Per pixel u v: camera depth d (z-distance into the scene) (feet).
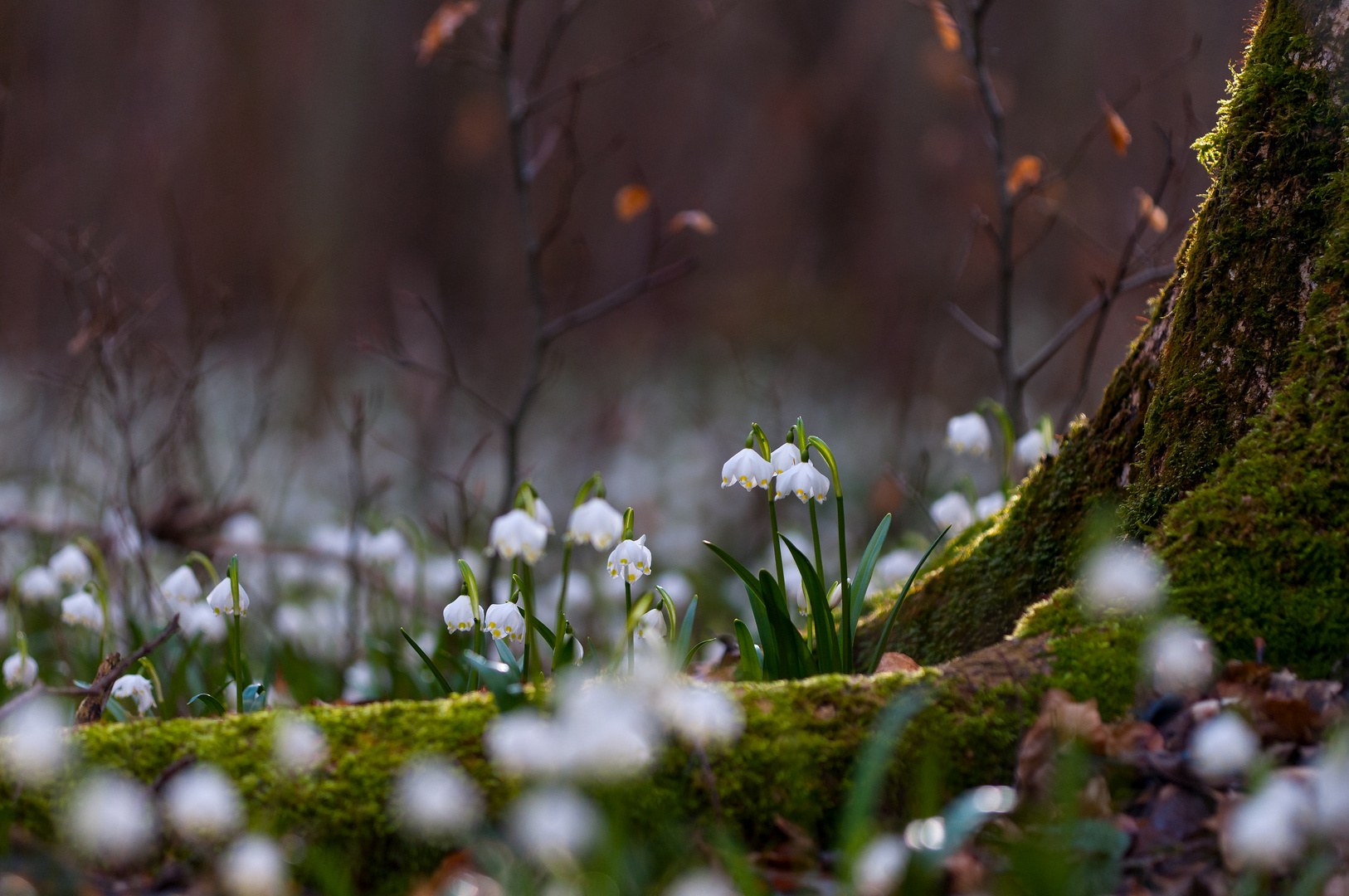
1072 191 44.80
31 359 38.68
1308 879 6.14
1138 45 48.39
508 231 60.34
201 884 6.87
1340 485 8.20
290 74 60.13
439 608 18.43
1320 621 7.90
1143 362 9.99
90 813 6.73
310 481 33.24
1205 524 8.34
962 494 15.57
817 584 9.03
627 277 59.88
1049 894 6.34
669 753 7.38
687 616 9.16
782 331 49.34
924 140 49.08
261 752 7.34
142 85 56.54
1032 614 8.48
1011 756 7.59
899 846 6.62
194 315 21.39
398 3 61.72
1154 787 7.14
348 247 59.06
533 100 18.69
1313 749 7.01
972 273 45.93
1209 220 9.45
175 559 21.03
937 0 17.57
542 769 7.22
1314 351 8.64
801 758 7.43
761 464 8.82
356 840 7.15
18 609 15.72
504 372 47.80
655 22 62.23
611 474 35.17
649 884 6.99
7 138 50.34
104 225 53.11
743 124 60.90
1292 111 8.99
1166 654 7.72
